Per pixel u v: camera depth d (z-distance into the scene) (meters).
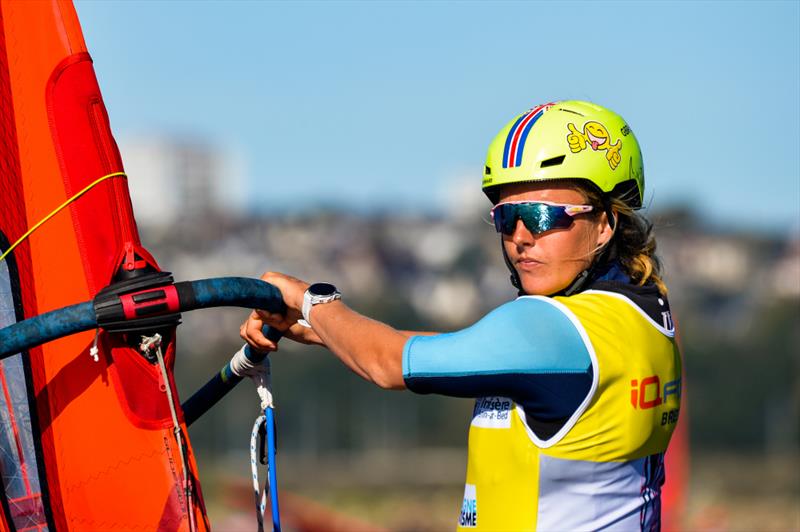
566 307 7.32
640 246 7.80
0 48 8.41
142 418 8.17
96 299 7.57
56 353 8.31
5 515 8.28
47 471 8.34
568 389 7.13
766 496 139.38
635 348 7.36
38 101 8.34
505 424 7.35
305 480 179.88
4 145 8.39
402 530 115.94
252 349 8.45
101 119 8.32
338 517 61.91
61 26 8.30
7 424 8.39
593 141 7.50
